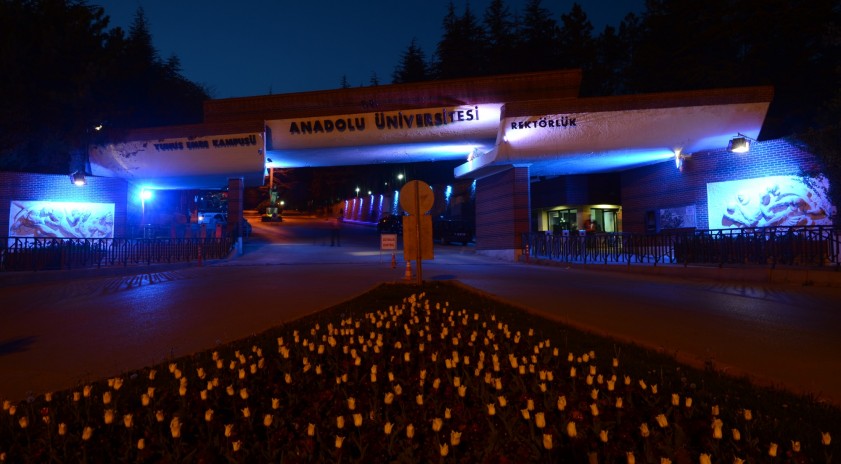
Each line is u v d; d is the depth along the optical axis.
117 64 28.62
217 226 26.61
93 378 5.43
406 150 25.00
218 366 5.00
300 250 30.23
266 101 24.31
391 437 3.46
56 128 23.67
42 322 8.77
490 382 4.43
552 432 3.54
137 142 24.34
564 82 22.67
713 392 4.44
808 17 27.52
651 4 34.78
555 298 10.91
